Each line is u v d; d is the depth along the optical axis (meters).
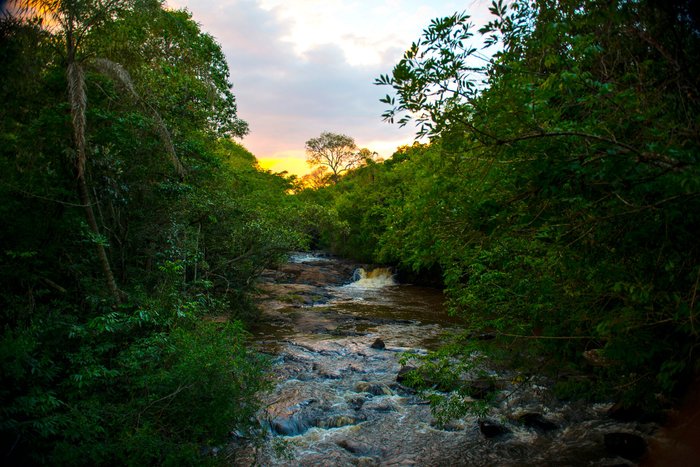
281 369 10.61
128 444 5.38
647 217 3.08
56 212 8.37
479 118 3.36
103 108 8.98
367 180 38.78
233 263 15.37
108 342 7.00
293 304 20.14
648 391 4.55
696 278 2.89
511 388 8.42
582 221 3.29
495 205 3.59
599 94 2.81
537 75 3.65
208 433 6.49
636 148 2.78
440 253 4.92
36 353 6.09
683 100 2.96
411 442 7.03
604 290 4.16
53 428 5.46
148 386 6.26
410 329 15.36
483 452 6.56
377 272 30.62
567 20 3.00
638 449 5.86
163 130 9.36
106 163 8.91
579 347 5.46
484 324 6.60
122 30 9.02
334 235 35.94
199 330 7.22
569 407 7.75
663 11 2.92
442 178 4.16
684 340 3.60
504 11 3.37
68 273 8.39
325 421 7.77
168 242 10.68
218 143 17.75
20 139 7.77
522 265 5.99
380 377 10.18
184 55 14.84
